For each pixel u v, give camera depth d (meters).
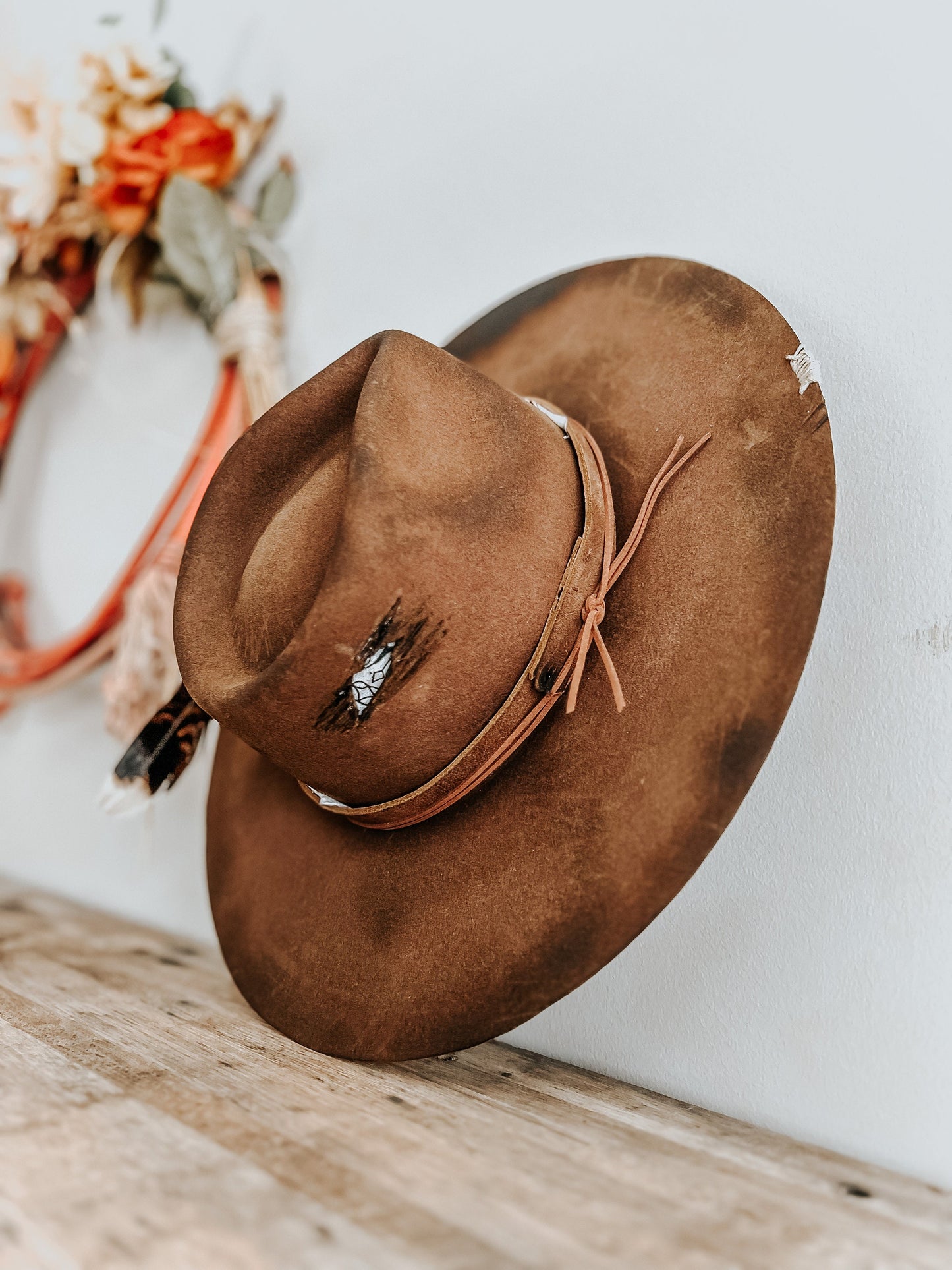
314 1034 0.48
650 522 0.46
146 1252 0.31
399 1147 0.39
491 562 0.42
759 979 0.47
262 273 0.79
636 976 0.51
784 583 0.41
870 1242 0.34
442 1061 0.50
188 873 0.77
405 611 0.40
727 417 0.45
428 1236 0.32
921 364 0.46
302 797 0.56
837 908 0.45
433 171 0.69
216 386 0.85
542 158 0.63
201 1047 0.49
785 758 0.48
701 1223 0.34
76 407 1.00
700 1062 0.48
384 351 0.43
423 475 0.41
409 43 0.72
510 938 0.43
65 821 0.90
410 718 0.43
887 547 0.46
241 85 0.84
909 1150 0.42
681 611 0.43
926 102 0.47
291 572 0.45
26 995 0.57
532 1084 0.48
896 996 0.43
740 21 0.54
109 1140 0.38
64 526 0.99
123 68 0.79
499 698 0.44
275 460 0.50
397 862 0.48
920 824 0.44
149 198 0.81
